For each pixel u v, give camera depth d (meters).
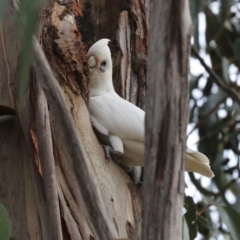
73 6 6.40
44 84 3.58
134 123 6.32
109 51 6.95
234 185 10.52
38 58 3.55
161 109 3.53
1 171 5.97
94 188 3.63
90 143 6.17
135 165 6.64
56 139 5.88
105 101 6.54
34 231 5.78
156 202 3.51
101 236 3.61
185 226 6.46
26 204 5.86
